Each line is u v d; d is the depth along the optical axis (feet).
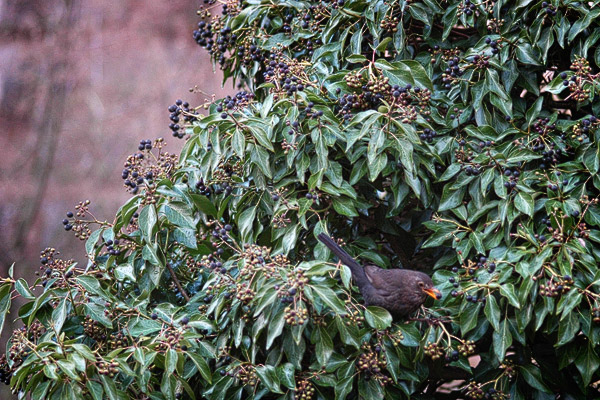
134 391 22.18
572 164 22.17
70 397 19.89
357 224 25.34
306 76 23.95
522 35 23.72
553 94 24.45
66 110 67.51
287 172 23.30
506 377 21.62
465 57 23.75
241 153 21.90
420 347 21.16
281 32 27.07
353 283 23.02
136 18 72.59
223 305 21.20
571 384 22.52
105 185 67.97
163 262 23.38
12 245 58.34
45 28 63.41
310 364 22.41
